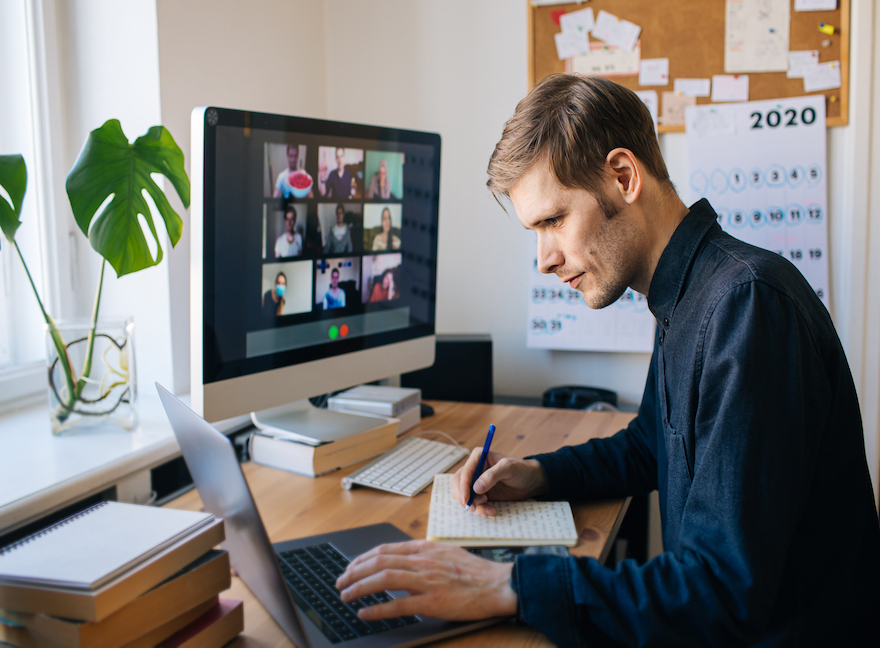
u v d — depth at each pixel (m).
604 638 0.71
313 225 1.16
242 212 1.04
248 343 1.07
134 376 1.30
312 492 1.07
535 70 1.90
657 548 1.93
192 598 0.66
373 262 1.29
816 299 0.77
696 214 0.83
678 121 1.81
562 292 1.95
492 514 0.93
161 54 1.42
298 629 0.64
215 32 1.58
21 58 1.44
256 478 1.13
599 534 0.90
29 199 1.47
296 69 1.91
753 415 0.67
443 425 1.42
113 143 1.07
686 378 0.77
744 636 0.66
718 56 1.77
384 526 0.94
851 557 0.76
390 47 2.02
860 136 1.70
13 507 0.94
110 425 1.28
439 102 2.00
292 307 1.14
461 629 0.71
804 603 0.75
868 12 1.66
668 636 0.66
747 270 0.73
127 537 0.65
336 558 0.85
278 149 1.08
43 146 1.46
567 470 1.02
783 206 1.77
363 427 1.21
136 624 0.61
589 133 0.79
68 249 1.52
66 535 0.66
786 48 1.73
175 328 1.50
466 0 1.95
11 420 1.35
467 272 2.04
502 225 1.99
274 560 0.61
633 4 1.81
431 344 1.47
